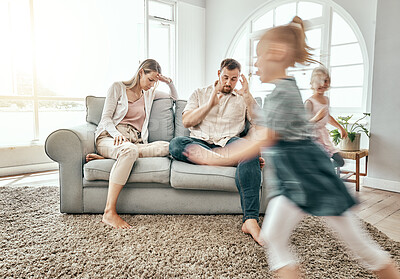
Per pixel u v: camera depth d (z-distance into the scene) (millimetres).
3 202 2246
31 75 3660
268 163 1013
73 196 1980
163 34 4902
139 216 1968
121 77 4445
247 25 4777
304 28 925
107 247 1507
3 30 3457
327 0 3766
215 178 1876
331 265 1354
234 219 1925
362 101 3561
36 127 3635
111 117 2215
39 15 3664
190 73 5207
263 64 944
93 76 4180
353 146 2938
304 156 916
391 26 2783
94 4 4098
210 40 5320
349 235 928
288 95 911
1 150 3307
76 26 3971
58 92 3904
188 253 1447
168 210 2004
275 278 1234
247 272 1290
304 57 925
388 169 2861
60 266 1312
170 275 1257
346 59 3684
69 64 3961
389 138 2846
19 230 1720
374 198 2594
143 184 1980
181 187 1909
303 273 1274
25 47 3594
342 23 3711
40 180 3109
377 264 911
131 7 4477
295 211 932
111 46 4316
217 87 2076
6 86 3529
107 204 1852
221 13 5109
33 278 1223
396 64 2771
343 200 911
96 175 1912
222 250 1483
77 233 1675
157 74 2322
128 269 1294
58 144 1932
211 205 1997
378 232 1791
